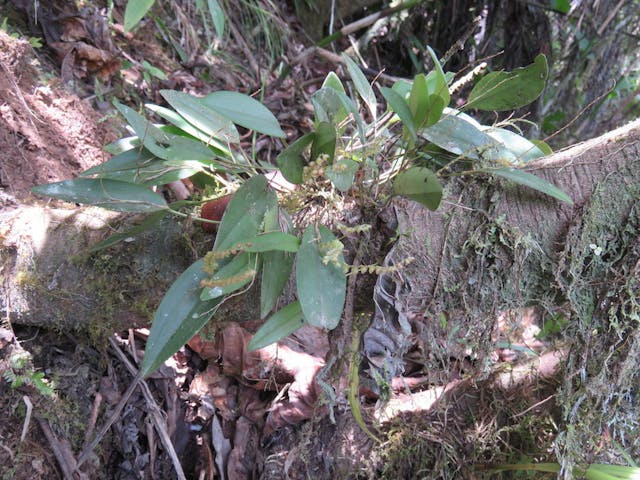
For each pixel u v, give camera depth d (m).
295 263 0.50
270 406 0.85
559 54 1.69
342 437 0.84
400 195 0.50
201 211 0.56
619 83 1.69
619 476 0.60
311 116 1.40
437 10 1.74
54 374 0.68
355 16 1.94
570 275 0.50
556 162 0.51
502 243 0.51
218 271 0.46
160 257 0.56
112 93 1.02
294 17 1.84
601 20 1.61
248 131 1.20
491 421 0.80
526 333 0.97
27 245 0.58
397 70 1.90
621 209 0.48
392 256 0.51
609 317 0.51
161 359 0.45
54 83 0.83
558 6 1.48
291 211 0.53
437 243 0.52
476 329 0.54
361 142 0.53
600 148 0.49
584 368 0.55
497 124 0.59
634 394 0.60
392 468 0.83
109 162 0.54
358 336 0.53
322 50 1.48
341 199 0.53
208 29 1.41
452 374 0.85
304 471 0.82
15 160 0.71
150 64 1.19
